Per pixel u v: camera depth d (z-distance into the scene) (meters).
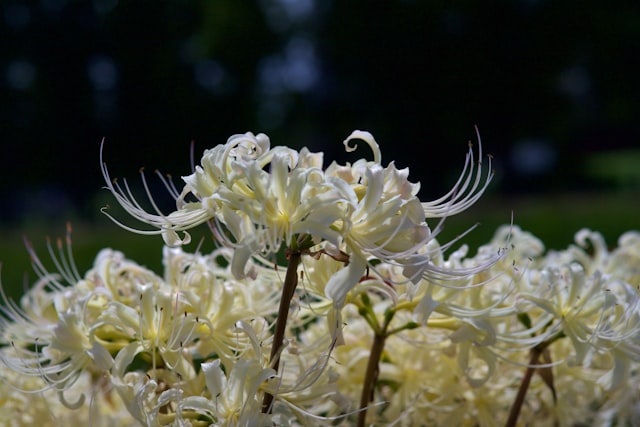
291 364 0.97
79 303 0.96
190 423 0.92
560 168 9.42
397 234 0.91
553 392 1.02
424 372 1.05
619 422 1.10
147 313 0.94
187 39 10.02
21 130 9.85
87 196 9.91
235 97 9.74
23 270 2.48
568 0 8.77
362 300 1.00
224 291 0.96
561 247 2.67
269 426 0.91
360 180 0.94
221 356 0.95
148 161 9.78
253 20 9.64
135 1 9.80
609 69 9.16
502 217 3.78
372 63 8.90
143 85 9.75
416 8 8.73
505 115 8.97
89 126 9.88
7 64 9.96
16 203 9.99
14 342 1.05
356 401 1.06
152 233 0.93
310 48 9.65
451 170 9.04
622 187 8.74
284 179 0.89
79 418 1.06
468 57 8.78
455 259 1.00
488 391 1.04
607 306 0.99
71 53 9.94
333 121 9.20
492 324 0.99
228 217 0.89
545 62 8.89
